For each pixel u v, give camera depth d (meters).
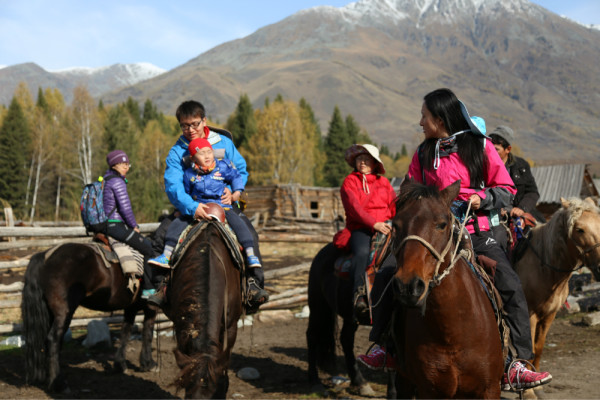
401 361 3.80
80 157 60.41
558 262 5.65
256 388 6.21
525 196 6.51
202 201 4.92
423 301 3.10
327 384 6.38
